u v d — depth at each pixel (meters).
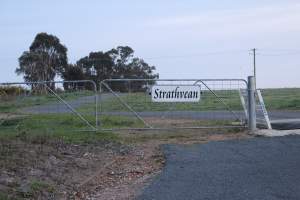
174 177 11.01
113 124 19.92
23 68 82.88
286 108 31.59
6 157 11.55
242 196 9.19
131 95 20.27
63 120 19.95
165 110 24.05
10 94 20.25
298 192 9.38
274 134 16.94
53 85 19.77
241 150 14.12
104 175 11.78
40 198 9.25
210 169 11.75
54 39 84.44
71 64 86.31
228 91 19.03
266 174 11.03
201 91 17.95
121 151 14.66
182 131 18.55
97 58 95.19
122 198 9.66
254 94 18.14
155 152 14.53
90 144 15.42
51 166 11.62
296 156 13.00
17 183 9.62
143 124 19.84
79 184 10.66
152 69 97.88
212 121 21.14
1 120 19.09
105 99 25.64
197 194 9.46
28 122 19.33
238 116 21.23
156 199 9.23
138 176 11.70
